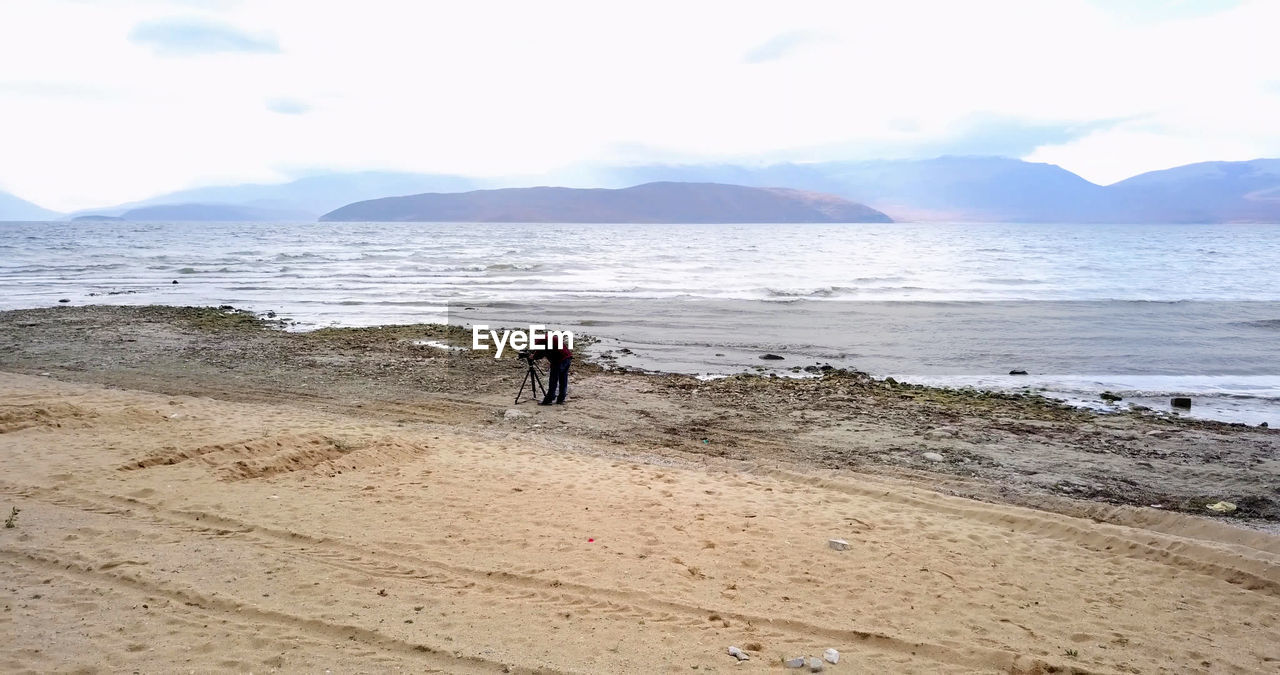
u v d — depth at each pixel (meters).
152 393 14.80
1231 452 12.45
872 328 26.75
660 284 41.59
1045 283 44.31
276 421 11.92
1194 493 10.43
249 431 10.89
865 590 6.43
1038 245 111.69
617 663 4.91
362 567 6.27
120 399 13.02
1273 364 21.23
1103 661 5.41
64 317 25.52
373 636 5.05
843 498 9.28
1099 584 6.90
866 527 8.09
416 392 15.96
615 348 22.38
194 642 4.83
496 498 8.41
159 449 9.47
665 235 175.75
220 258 60.84
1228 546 7.96
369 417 13.60
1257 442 13.09
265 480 8.70
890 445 12.62
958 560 7.28
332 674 4.54
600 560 6.71
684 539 7.38
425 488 8.69
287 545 6.67
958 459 11.85
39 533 6.55
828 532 7.85
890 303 33.88
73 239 103.81
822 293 37.66
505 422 13.63
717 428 13.59
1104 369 20.45
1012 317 29.67
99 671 4.39
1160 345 23.98
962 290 39.75
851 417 14.54
